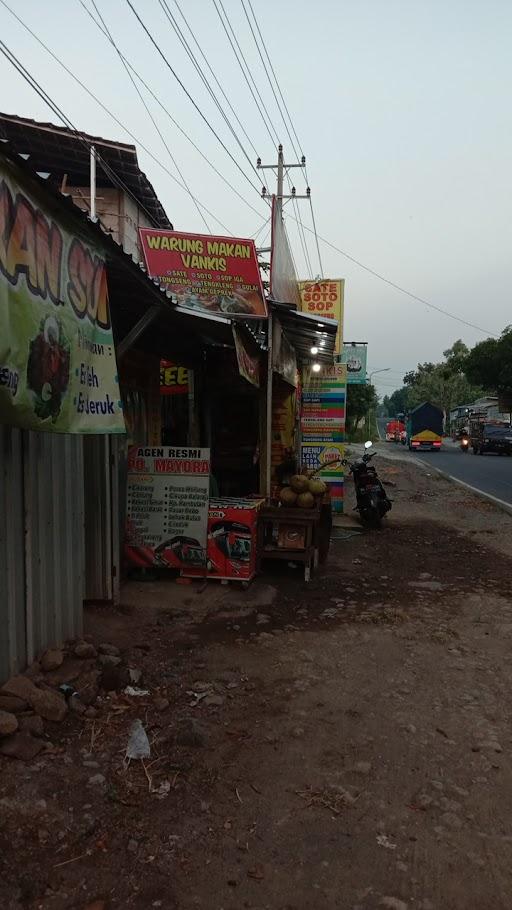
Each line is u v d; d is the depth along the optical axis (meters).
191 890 2.40
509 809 2.95
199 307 6.91
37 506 3.96
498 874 2.52
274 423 10.50
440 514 13.28
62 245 3.38
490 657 4.89
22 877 2.40
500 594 6.79
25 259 2.97
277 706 3.93
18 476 3.72
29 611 3.85
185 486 6.31
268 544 6.98
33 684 3.61
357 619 5.70
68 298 3.46
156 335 7.53
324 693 4.14
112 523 5.57
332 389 12.62
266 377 8.86
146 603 5.76
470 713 3.91
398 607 6.15
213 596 6.04
